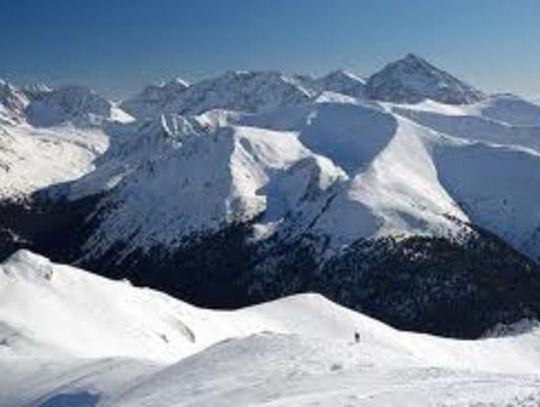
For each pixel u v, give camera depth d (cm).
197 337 12356
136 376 5731
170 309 12875
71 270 12269
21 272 11688
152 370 5812
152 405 4447
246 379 4572
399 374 4362
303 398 3769
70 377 6341
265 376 4541
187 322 12644
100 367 6328
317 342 5391
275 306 14800
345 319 14325
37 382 6488
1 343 9231
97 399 5419
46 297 11206
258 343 5431
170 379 5062
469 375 4300
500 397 3334
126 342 10906
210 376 4797
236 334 13150
